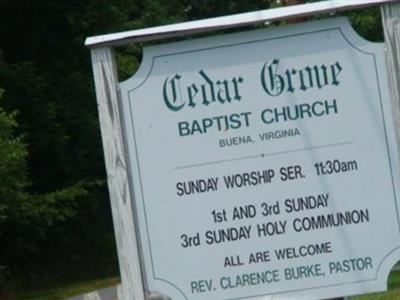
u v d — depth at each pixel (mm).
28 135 21734
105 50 6270
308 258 6160
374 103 6148
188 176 6227
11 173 19297
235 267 6191
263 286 6184
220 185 6211
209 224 6215
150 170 6246
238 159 6199
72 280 22469
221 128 6207
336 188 6152
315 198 6156
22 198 19703
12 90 22094
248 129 6191
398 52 6133
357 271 6141
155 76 6238
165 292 6238
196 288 6223
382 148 6137
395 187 6133
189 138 6227
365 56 6156
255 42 6188
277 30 6176
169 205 6238
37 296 20172
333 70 6168
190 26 6184
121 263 6254
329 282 6148
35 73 22594
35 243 22016
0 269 20781
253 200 6188
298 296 6168
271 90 6184
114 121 6258
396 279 10438
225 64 6199
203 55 6215
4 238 21281
